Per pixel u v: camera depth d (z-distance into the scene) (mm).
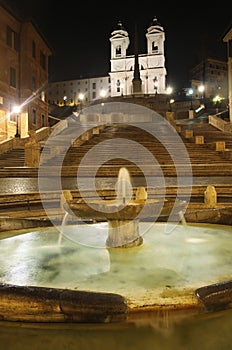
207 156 21500
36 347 2789
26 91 36875
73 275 4488
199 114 52219
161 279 4254
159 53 89312
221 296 3262
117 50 94125
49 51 45938
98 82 102000
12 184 14008
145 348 2775
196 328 3047
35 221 7641
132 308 3117
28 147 19062
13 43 35531
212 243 6195
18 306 3113
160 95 60188
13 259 5277
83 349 2762
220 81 91188
